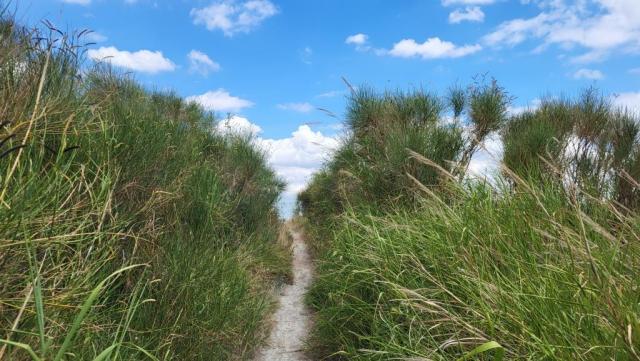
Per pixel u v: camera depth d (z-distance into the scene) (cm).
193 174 413
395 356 232
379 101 674
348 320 326
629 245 202
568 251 221
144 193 305
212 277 330
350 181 612
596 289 174
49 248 169
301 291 550
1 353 126
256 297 402
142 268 272
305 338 393
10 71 222
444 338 228
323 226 696
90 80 306
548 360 166
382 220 402
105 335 213
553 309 186
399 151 514
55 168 189
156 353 240
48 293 170
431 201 394
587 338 161
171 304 267
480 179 356
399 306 262
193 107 704
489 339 187
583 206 301
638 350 142
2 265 154
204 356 287
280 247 649
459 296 248
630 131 538
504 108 611
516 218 285
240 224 572
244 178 611
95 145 259
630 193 362
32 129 205
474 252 266
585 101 601
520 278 214
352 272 341
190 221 381
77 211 215
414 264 301
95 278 199
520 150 501
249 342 352
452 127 573
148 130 334
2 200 151
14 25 230
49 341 109
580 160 509
